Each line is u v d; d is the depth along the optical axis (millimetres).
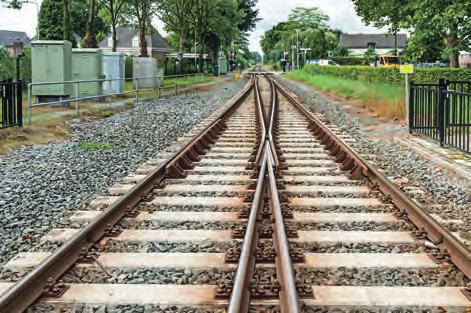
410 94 16125
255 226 6164
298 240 6250
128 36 106125
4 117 15305
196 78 55719
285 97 34562
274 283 4848
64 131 16234
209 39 87438
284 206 7719
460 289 4914
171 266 5500
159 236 6406
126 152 12891
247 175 9977
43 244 6270
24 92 29344
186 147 11617
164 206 7812
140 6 50062
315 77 56906
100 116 20484
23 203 8172
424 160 11766
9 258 5926
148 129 17203
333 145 12711
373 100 24781
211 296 4801
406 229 6695
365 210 7613
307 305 4617
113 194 8688
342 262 5586
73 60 26250
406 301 4688
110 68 29625
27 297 4617
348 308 4586
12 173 10430
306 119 20016
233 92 40969
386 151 12977
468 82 14992
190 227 6832
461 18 23781
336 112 23594
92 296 4805
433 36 27031
